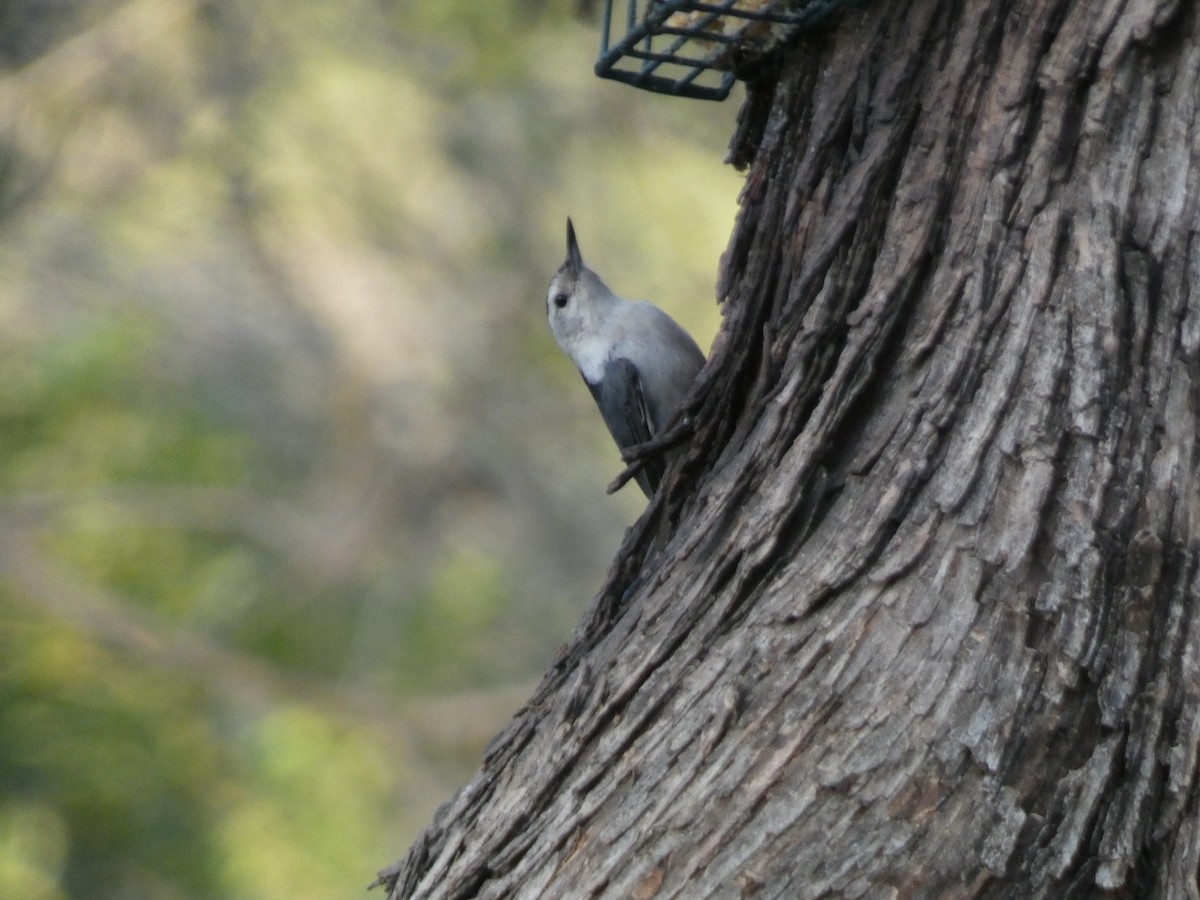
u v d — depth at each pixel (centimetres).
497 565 2116
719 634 619
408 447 2130
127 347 1888
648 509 731
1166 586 579
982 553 584
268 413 2094
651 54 764
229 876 1677
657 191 1948
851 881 547
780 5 727
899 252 654
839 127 712
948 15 683
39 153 1827
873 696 573
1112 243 618
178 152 1909
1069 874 544
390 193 2022
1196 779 557
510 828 631
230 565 1934
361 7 1908
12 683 1717
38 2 1828
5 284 1962
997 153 649
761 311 727
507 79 1838
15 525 1814
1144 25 631
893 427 623
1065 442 595
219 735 1800
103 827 1652
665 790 587
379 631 2023
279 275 2069
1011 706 561
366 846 1772
